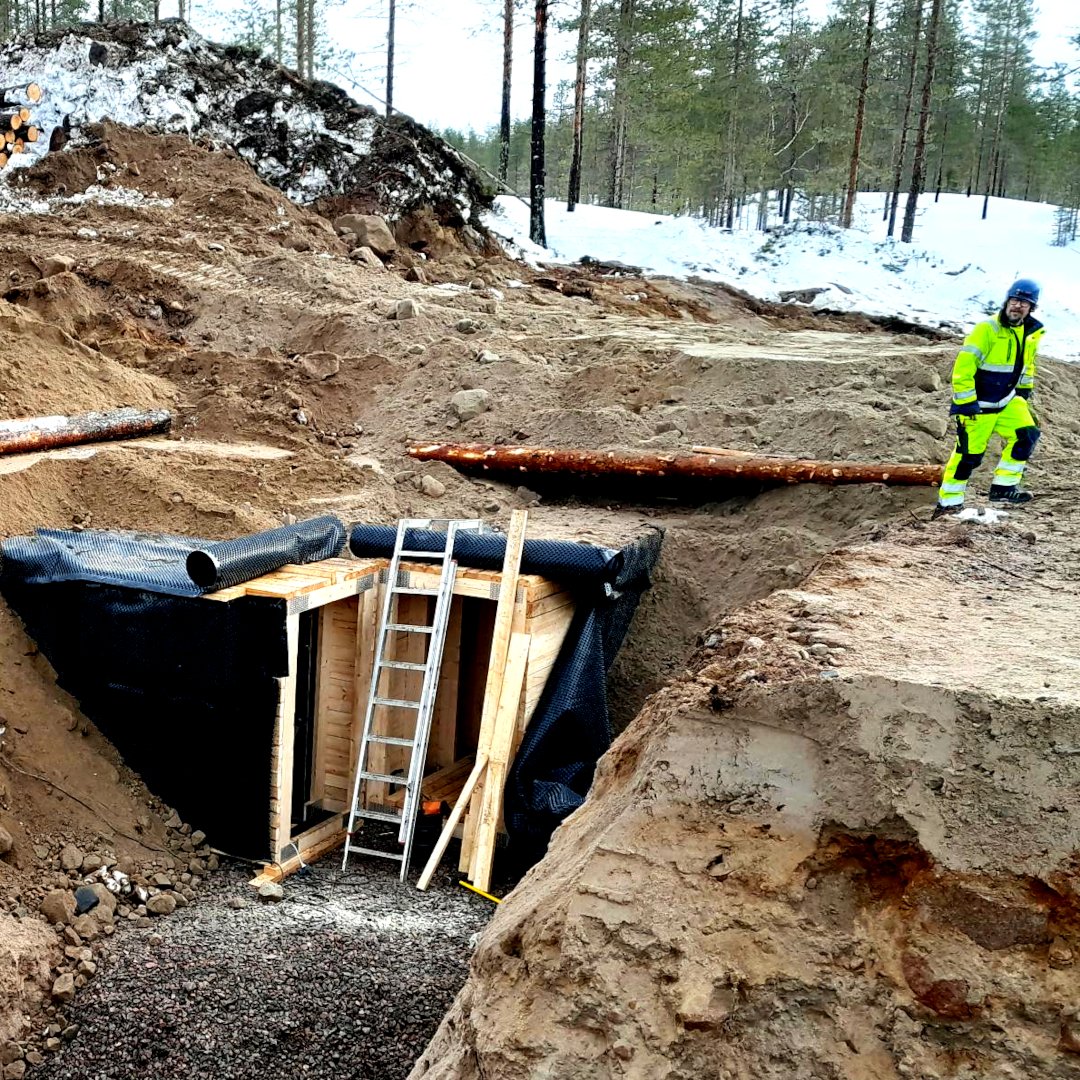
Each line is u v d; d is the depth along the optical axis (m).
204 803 8.42
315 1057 6.32
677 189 40.41
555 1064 4.00
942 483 9.95
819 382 13.66
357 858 8.77
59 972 6.80
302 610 8.22
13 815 7.54
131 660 8.37
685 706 4.66
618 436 12.92
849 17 41.69
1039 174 55.12
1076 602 6.71
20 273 16.41
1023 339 9.44
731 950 4.03
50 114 22.05
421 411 14.42
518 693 8.58
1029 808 3.91
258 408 13.81
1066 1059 3.59
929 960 3.81
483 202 26.75
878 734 4.21
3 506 9.74
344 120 24.75
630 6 32.28
